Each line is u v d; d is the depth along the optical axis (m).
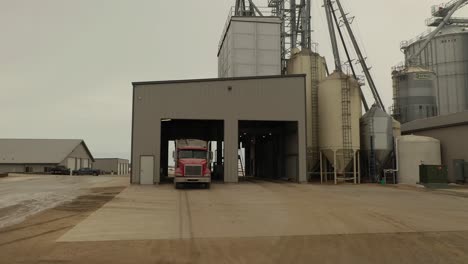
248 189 26.70
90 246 10.49
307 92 41.00
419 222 14.16
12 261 9.05
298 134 33.19
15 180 41.19
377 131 35.91
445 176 29.67
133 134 31.53
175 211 16.62
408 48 55.41
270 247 10.51
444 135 36.44
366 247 10.58
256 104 32.94
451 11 48.72
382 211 16.75
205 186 28.58
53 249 10.16
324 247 10.55
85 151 88.44
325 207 17.94
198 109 32.19
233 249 10.28
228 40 44.25
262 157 49.12
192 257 9.48
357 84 37.22
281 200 20.48
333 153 35.69
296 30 48.28
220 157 43.94
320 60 42.81
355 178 34.69
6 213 16.17
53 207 17.92
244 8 50.00
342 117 35.78
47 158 74.06
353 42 44.09
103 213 16.05
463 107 49.97
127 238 11.47
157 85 31.97
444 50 51.31
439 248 10.52
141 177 31.33
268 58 42.88
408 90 45.25
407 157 34.81
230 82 32.81
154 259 9.29
